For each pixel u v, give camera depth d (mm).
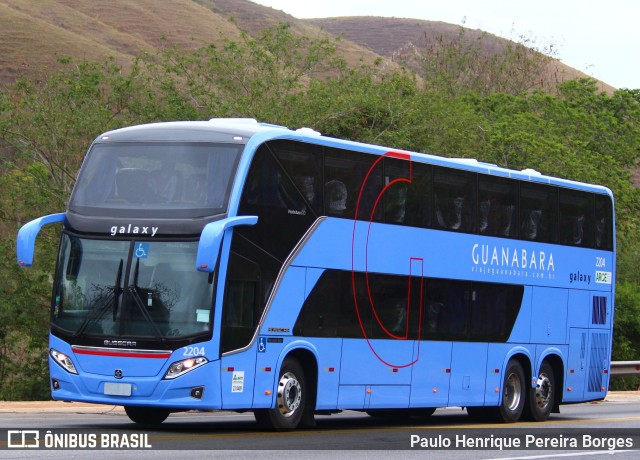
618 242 82625
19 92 61344
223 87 63219
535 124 82938
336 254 28594
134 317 25172
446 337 32500
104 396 25188
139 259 25438
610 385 72938
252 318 26000
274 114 60562
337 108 63531
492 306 34438
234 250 25531
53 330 25891
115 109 62688
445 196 32656
